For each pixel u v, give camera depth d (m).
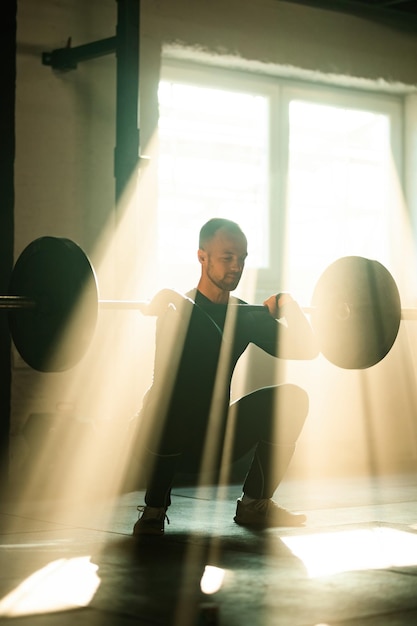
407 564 3.26
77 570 3.17
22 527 4.14
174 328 3.65
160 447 3.70
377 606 2.69
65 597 2.80
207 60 6.45
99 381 5.90
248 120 6.76
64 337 3.89
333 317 4.23
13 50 5.70
